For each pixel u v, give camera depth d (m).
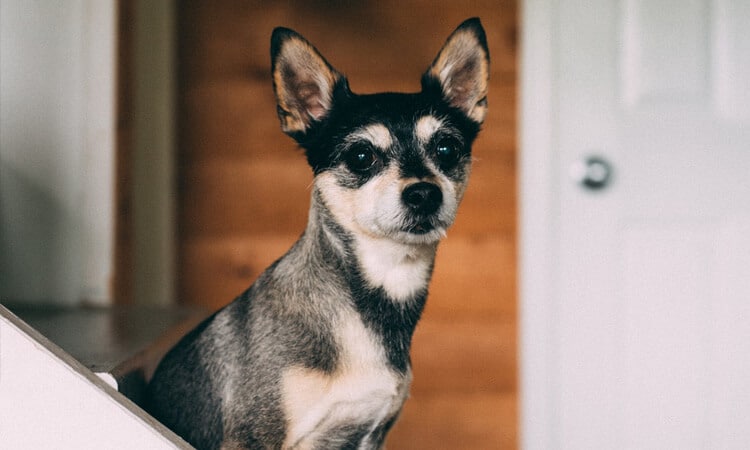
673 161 1.53
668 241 1.53
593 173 1.51
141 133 1.61
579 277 1.54
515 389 1.77
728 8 1.52
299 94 0.80
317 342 0.73
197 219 1.69
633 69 1.52
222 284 1.69
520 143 1.56
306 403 0.72
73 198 1.32
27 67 1.30
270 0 1.68
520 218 1.56
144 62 1.61
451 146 0.80
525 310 1.55
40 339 0.65
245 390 0.73
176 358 0.81
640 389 1.54
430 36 1.70
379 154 0.78
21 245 1.31
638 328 1.53
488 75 0.83
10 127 1.30
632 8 1.51
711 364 1.53
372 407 0.74
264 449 0.72
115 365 0.78
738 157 1.53
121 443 0.65
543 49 1.52
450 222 0.77
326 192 0.77
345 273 0.75
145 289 1.62
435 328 1.75
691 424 1.54
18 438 0.64
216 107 1.68
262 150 1.69
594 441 1.55
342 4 1.68
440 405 1.75
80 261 1.33
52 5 1.30
